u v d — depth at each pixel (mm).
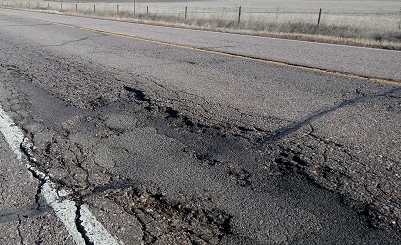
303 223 2090
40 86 5047
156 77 5441
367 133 3299
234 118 3709
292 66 6180
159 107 4086
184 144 3148
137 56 7258
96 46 8664
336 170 2631
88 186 2506
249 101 4262
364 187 2410
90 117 3824
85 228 2055
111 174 2668
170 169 2727
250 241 1955
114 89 4816
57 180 2582
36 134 3412
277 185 2475
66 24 15070
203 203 2299
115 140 3256
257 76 5488
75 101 4352
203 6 41844
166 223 2109
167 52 7723
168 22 16875
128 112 3961
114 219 2139
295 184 2477
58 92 4738
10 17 19484
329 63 6449
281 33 11523
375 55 7422
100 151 3045
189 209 2246
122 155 2967
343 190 2383
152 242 1937
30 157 2939
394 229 2023
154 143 3182
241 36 10953
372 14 26109
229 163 2791
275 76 5484
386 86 4844
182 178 2598
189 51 7836
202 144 3135
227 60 6770
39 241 1960
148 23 16359
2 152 3027
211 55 7316
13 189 2465
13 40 9859
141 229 2049
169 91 4691
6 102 4375
